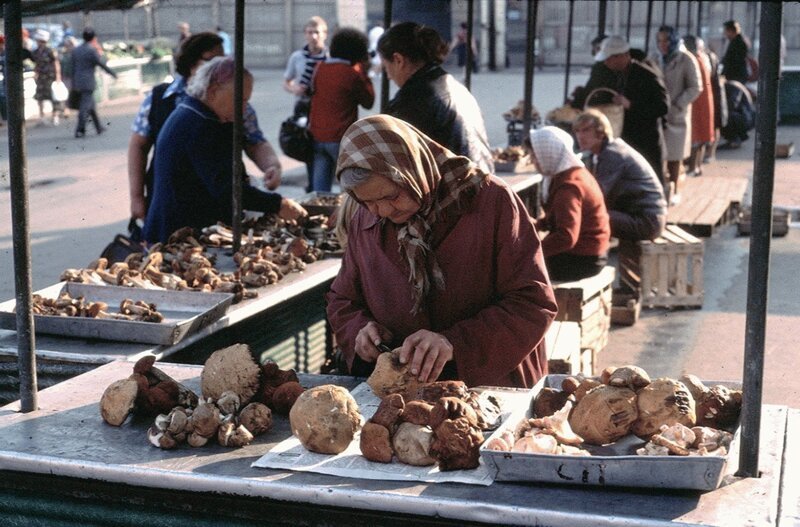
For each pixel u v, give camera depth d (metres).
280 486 2.29
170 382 2.77
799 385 5.93
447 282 2.88
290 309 5.06
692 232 9.70
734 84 16.58
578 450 2.34
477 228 2.85
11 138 2.86
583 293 6.11
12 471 2.52
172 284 4.50
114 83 24.91
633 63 10.09
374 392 2.76
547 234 6.55
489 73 32.78
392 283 2.93
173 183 5.25
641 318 7.50
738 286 8.34
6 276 8.58
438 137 5.26
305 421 2.46
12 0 2.77
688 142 11.38
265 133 17.70
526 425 2.46
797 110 20.83
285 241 5.23
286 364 5.10
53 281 8.48
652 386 2.44
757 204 2.29
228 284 4.34
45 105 21.80
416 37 5.24
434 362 2.72
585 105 10.12
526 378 3.10
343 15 35.16
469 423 2.39
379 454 2.41
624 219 7.52
